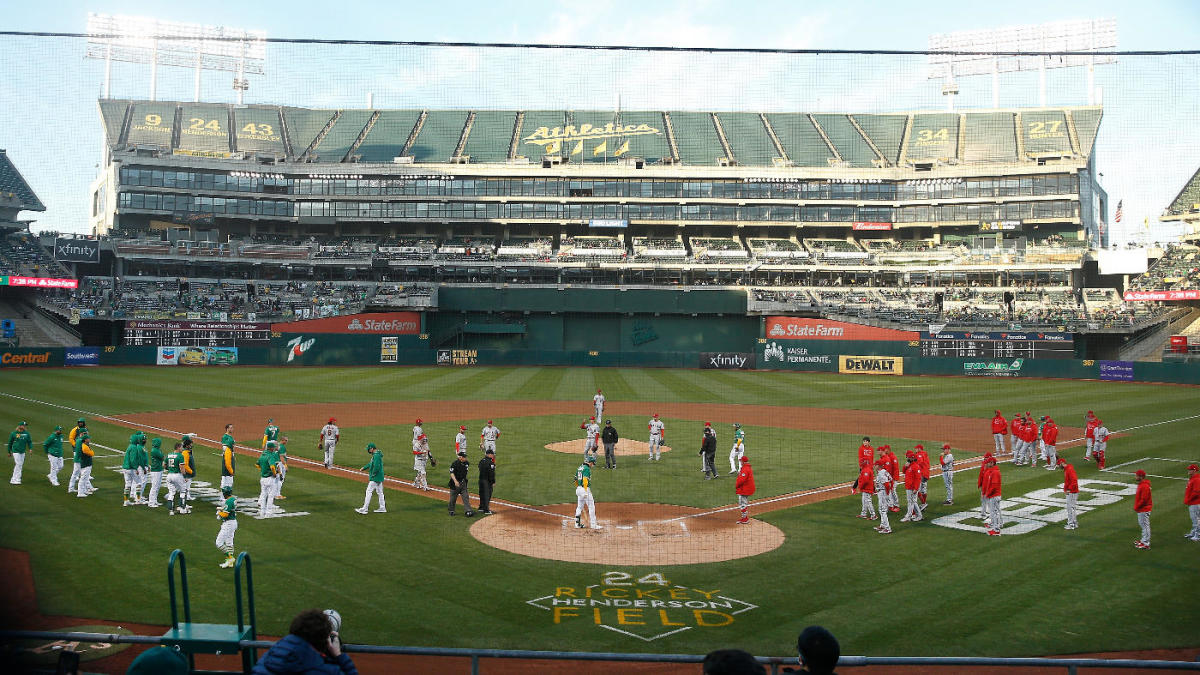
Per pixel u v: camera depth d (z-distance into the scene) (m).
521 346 83.12
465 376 64.94
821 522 20.50
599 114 101.38
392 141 96.25
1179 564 16.83
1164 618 13.80
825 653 5.70
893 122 98.50
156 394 47.25
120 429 34.31
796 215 90.94
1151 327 71.62
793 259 86.69
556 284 85.25
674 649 12.31
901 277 87.81
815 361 73.50
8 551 16.64
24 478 23.80
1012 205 87.44
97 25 90.75
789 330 74.38
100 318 69.00
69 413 38.38
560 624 13.30
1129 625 13.47
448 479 25.50
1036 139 91.94
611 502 22.69
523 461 29.05
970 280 86.31
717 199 90.94
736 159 93.88
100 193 100.88
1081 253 81.94
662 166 91.25
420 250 87.44
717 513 21.45
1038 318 76.31
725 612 13.97
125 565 15.83
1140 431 37.47
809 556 17.42
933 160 92.31
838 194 90.38
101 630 12.62
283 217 89.75
